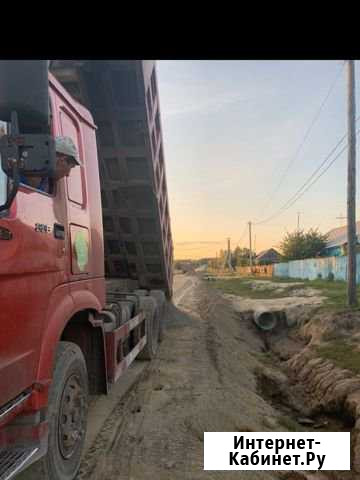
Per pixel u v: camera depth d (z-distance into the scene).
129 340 6.54
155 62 7.50
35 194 2.96
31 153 2.42
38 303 2.90
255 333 16.97
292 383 10.10
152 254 9.86
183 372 7.64
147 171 8.08
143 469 4.07
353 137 15.16
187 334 11.43
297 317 16.44
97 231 4.53
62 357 3.33
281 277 45.34
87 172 4.40
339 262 30.16
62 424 3.26
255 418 6.54
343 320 12.70
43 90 2.39
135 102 7.06
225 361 9.42
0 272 2.39
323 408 8.29
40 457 2.85
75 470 3.48
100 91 6.89
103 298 4.62
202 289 26.28
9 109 2.35
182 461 4.34
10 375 2.50
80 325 4.23
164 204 9.80
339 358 9.97
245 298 24.61
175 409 5.70
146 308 8.43
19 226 2.65
